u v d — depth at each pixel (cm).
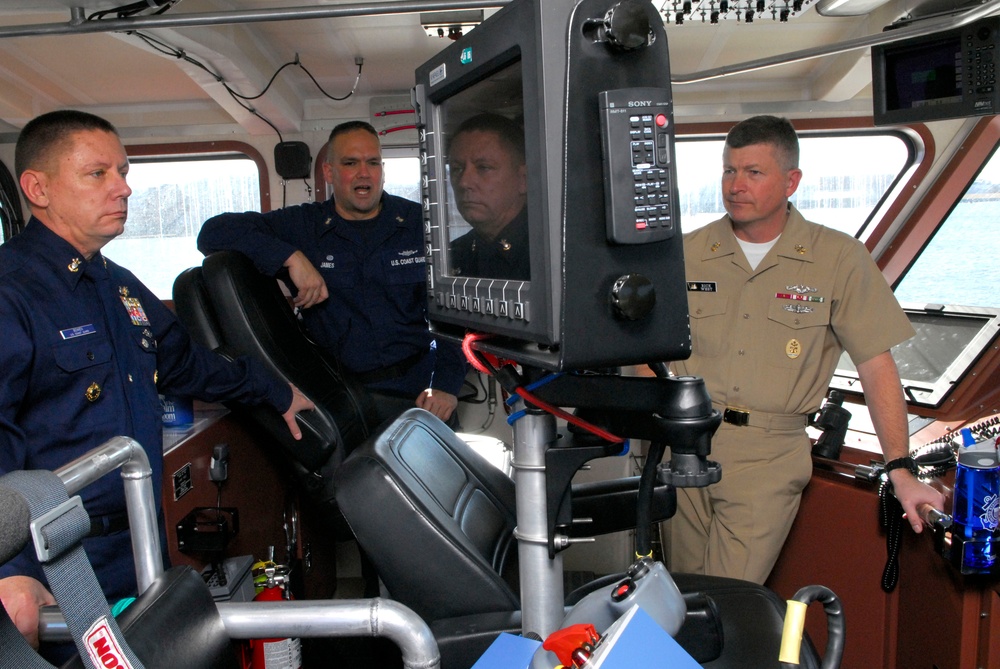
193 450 201
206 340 238
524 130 77
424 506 152
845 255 208
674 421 82
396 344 305
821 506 224
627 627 65
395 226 302
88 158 166
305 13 200
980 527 157
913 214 330
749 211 208
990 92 232
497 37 80
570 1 72
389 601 89
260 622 88
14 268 164
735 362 215
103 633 61
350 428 258
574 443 94
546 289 75
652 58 76
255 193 369
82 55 305
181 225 373
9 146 358
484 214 89
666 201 76
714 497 218
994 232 311
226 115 361
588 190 74
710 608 116
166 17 202
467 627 143
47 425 164
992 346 258
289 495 268
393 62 326
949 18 226
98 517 168
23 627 104
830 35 301
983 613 165
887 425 200
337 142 290
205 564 202
